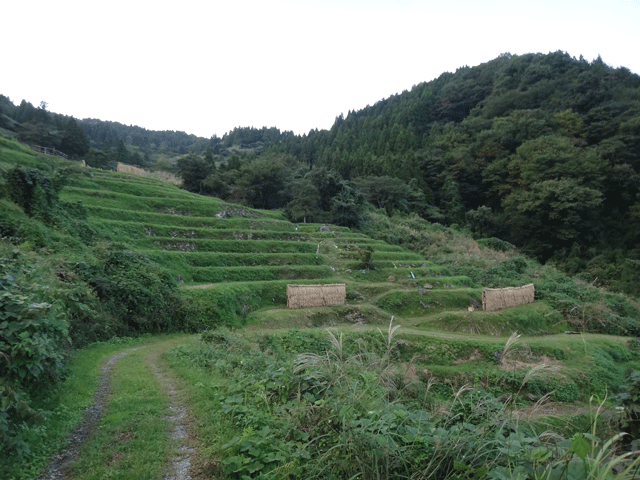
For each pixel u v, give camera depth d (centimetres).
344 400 551
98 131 13262
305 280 2800
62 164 3525
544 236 5447
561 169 5259
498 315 2566
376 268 3353
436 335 2162
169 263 2461
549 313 2877
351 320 2409
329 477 417
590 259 4831
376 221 5134
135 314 1686
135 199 3503
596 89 7275
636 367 2167
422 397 713
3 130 6719
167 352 1230
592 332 2834
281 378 668
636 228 4978
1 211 1631
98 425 588
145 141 16800
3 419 446
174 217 3366
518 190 5647
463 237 5322
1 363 517
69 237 1877
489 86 9469
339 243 3950
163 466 466
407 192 6078
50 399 632
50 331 621
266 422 548
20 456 447
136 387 780
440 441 443
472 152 7012
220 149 13550
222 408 613
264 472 440
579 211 5056
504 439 440
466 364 1906
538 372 613
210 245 3048
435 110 9900
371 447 433
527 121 6600
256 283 2520
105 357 1124
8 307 550
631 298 3734
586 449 349
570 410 1590
